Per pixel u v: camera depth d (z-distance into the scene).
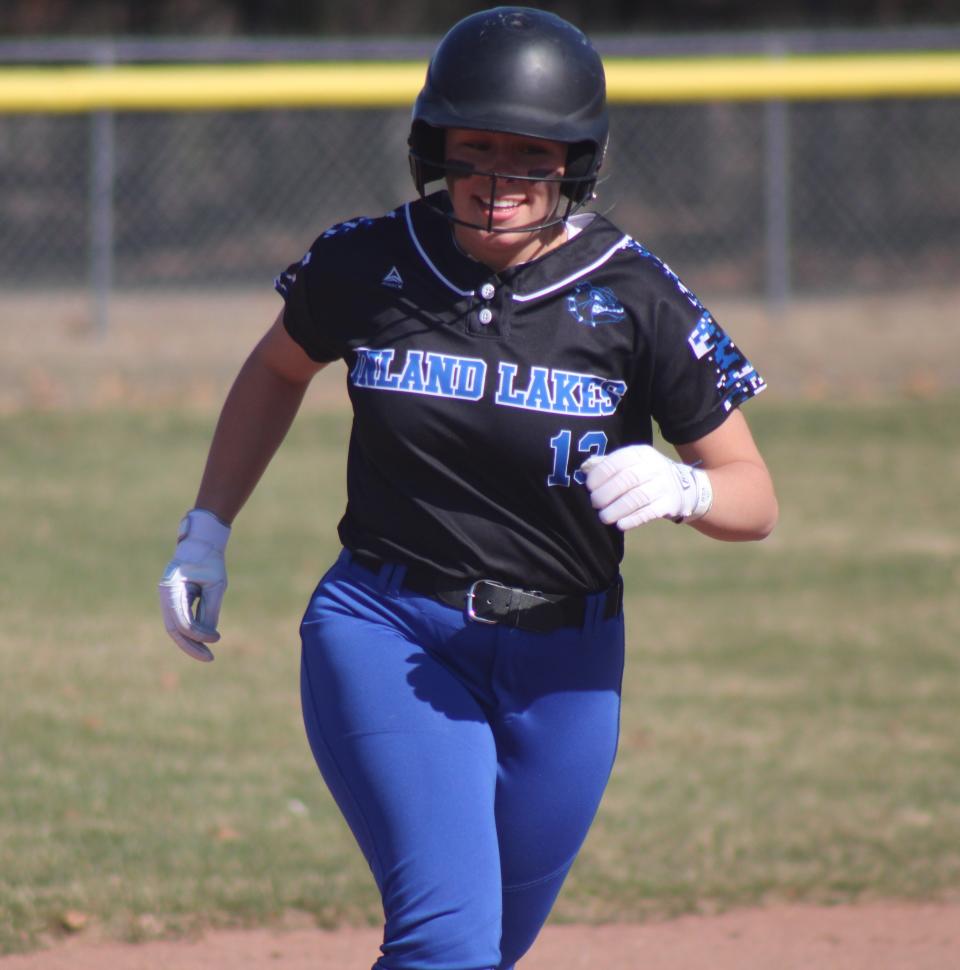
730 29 81.62
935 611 29.06
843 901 17.50
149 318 50.97
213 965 15.60
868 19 80.69
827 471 38.25
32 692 23.70
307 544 32.44
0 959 15.51
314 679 11.16
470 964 9.94
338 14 80.06
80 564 30.58
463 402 10.53
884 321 51.53
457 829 10.27
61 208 65.06
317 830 19.09
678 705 24.16
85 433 40.16
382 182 63.00
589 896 17.52
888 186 62.56
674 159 65.00
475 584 10.91
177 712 23.17
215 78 42.91
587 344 10.55
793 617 28.69
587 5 81.25
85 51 43.00
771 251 50.03
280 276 11.42
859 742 22.66
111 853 18.05
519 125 10.20
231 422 12.08
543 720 11.18
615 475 10.09
